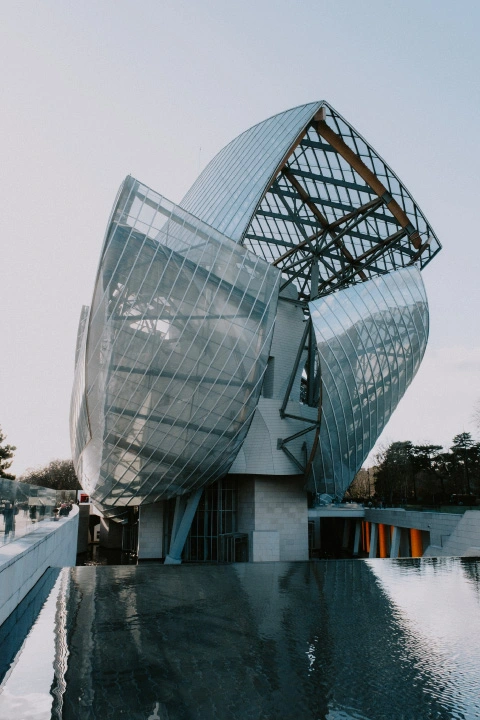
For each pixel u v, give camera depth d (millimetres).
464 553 30984
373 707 8344
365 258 46531
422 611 15195
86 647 11328
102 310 26953
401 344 37812
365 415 36531
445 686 9289
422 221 39156
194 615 14453
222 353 29953
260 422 38781
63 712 7988
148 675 9664
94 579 20547
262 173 36188
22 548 15508
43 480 123000
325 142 35781
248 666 10227
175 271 28062
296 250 46938
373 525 52781
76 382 34812
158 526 40500
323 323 34219
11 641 11695
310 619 14172
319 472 36812
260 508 39281
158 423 29750
